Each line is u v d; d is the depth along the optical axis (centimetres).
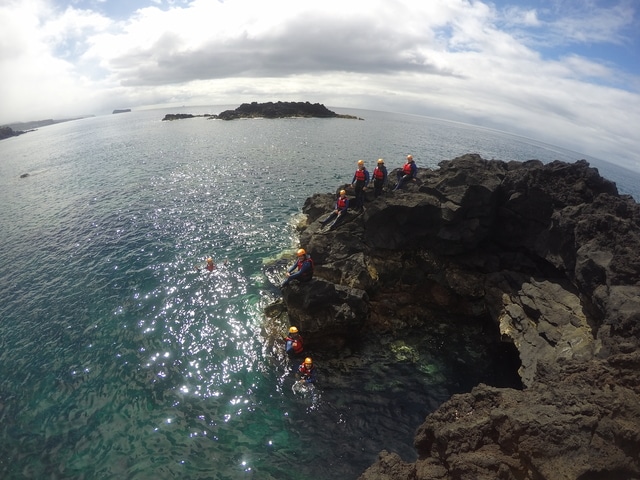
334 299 2320
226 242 3600
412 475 1267
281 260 3234
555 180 2717
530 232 2719
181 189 5225
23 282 2994
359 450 1702
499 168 3159
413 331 2530
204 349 2280
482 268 2789
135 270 3108
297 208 4509
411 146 10119
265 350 2289
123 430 1761
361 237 2884
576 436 1059
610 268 1902
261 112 15512
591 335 1880
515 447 1112
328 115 16838
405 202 2784
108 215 4297
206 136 10275
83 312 2608
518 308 2375
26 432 1755
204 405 1908
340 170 6500
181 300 2723
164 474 1561
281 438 1745
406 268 2805
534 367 1939
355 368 2202
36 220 4262
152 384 2027
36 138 14450
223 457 1642
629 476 1016
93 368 2133
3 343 2344
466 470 1105
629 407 1137
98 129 15788
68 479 1545
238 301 2712
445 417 1345
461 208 2711
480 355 2347
